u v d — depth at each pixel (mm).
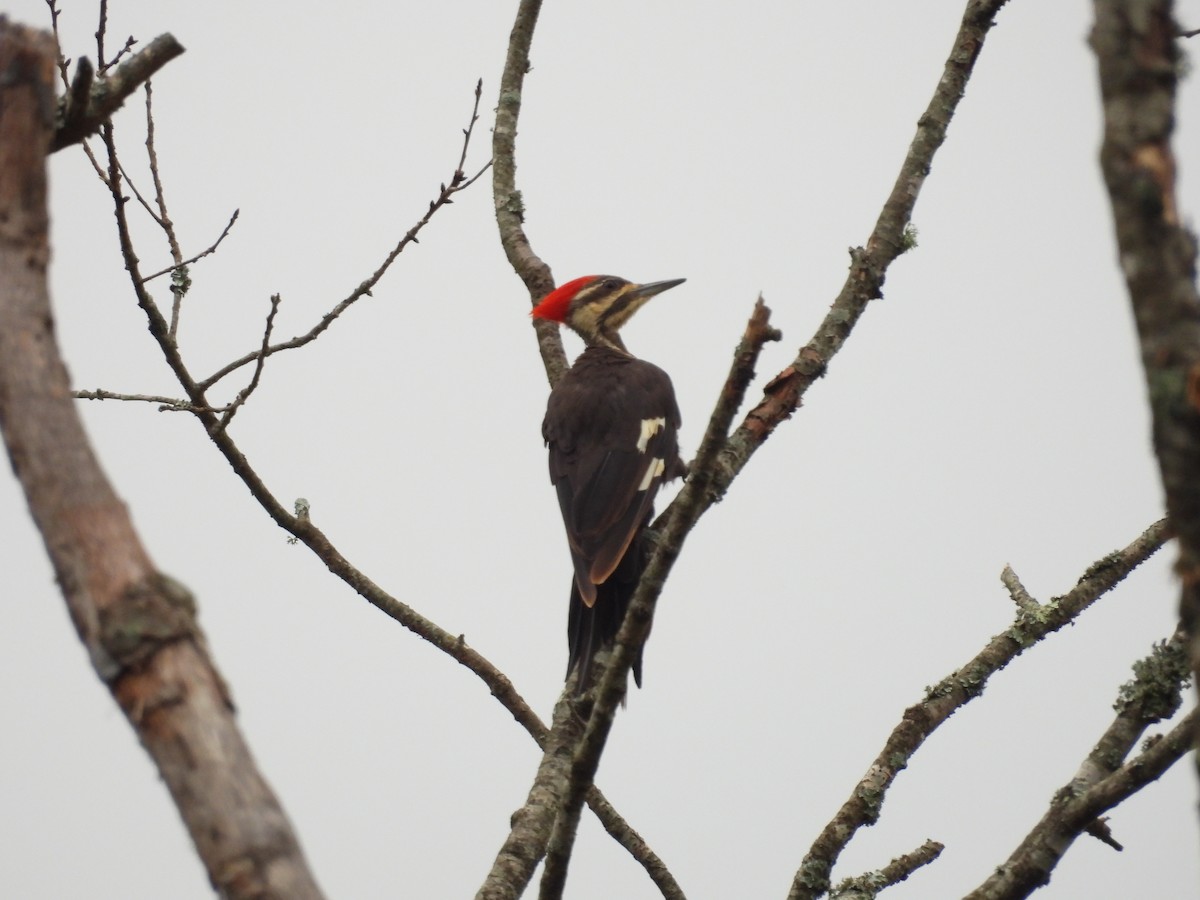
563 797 6691
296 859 3779
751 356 6172
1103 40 3811
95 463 4199
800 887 7805
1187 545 3627
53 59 4566
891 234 8930
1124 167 3756
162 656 3891
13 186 4418
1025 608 8438
